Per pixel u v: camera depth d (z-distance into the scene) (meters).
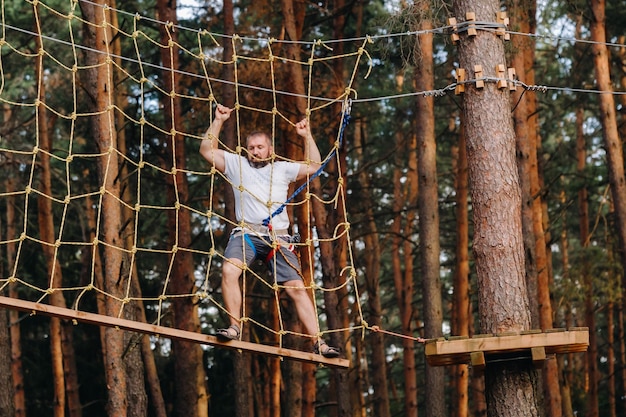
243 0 20.84
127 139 21.23
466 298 20.20
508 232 9.28
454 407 23.67
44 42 20.23
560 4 19.91
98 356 23.91
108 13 15.60
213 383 24.27
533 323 16.34
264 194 8.65
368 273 23.25
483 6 9.70
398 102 21.81
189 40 20.47
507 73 9.64
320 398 30.03
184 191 18.03
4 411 16.52
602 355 29.38
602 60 17.80
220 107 8.89
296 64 17.50
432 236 17.02
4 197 21.72
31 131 21.62
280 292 20.45
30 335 24.48
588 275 19.64
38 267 23.52
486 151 9.42
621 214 17.41
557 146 24.39
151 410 23.56
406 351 22.17
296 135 18.61
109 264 14.33
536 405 9.08
